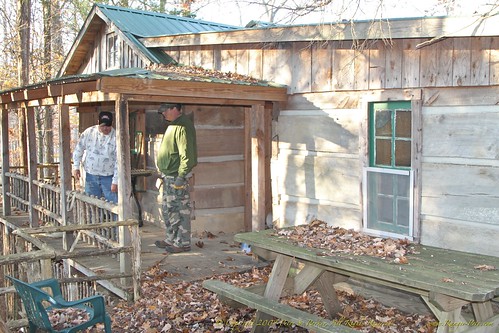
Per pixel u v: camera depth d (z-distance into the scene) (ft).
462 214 18.33
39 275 19.26
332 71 22.26
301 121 23.75
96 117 38.29
